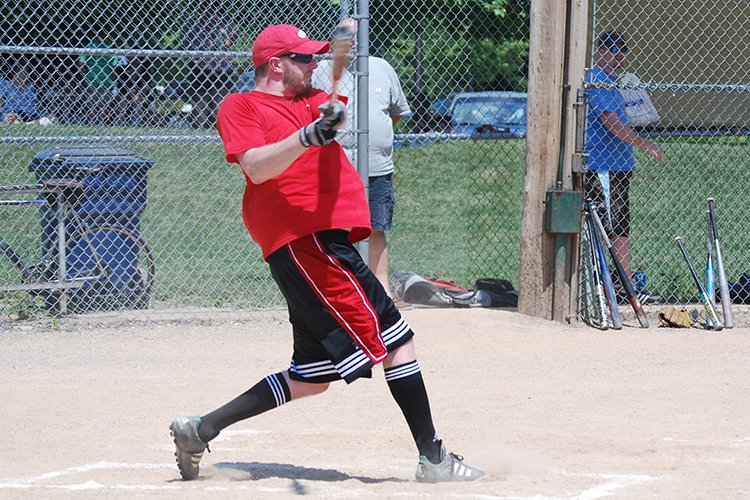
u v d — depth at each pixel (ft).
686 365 84.69
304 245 50.06
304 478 54.54
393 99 102.73
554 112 98.53
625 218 105.19
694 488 52.29
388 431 66.23
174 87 148.56
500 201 165.58
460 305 106.32
